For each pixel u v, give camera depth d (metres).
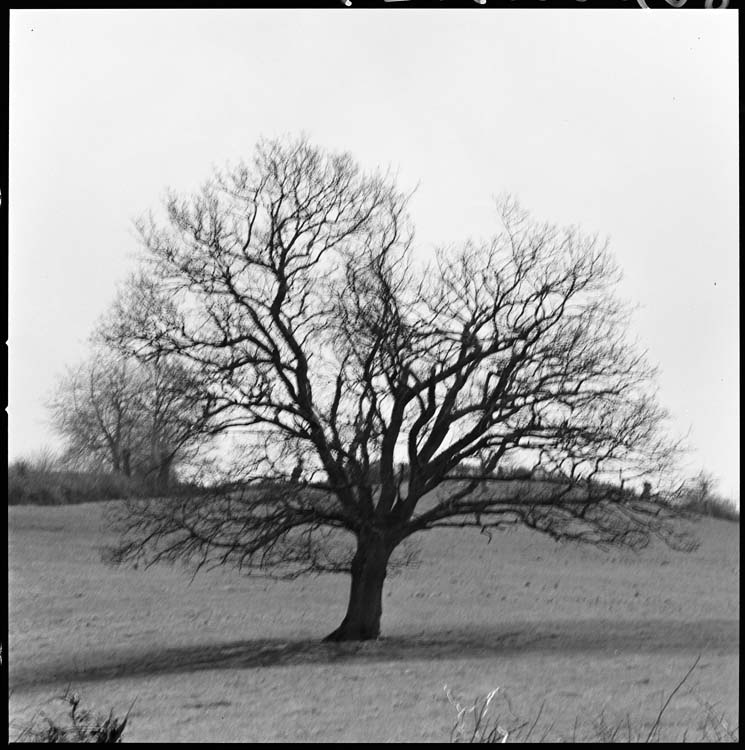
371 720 31.27
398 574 65.62
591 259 44.56
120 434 48.19
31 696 36.44
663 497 43.56
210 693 36.25
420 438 44.19
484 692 35.06
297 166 44.94
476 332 43.50
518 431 42.16
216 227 43.69
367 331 42.97
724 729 28.95
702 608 57.53
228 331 41.94
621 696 34.00
